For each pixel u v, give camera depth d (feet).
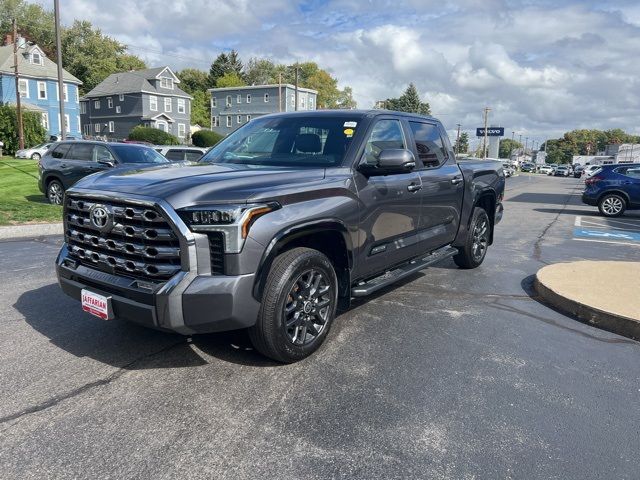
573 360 13.05
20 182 56.24
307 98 246.27
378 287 14.51
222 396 10.55
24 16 251.39
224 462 8.38
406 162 13.25
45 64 171.42
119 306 10.80
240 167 13.16
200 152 54.90
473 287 19.90
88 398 10.34
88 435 9.04
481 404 10.57
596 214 51.72
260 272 10.73
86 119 219.41
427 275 21.75
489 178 22.86
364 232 13.75
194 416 9.75
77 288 11.74
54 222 31.78
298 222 11.39
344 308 13.84
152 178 11.42
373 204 14.03
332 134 14.40
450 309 16.94
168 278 10.30
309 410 10.09
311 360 12.46
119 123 207.82
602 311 15.52
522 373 12.16
